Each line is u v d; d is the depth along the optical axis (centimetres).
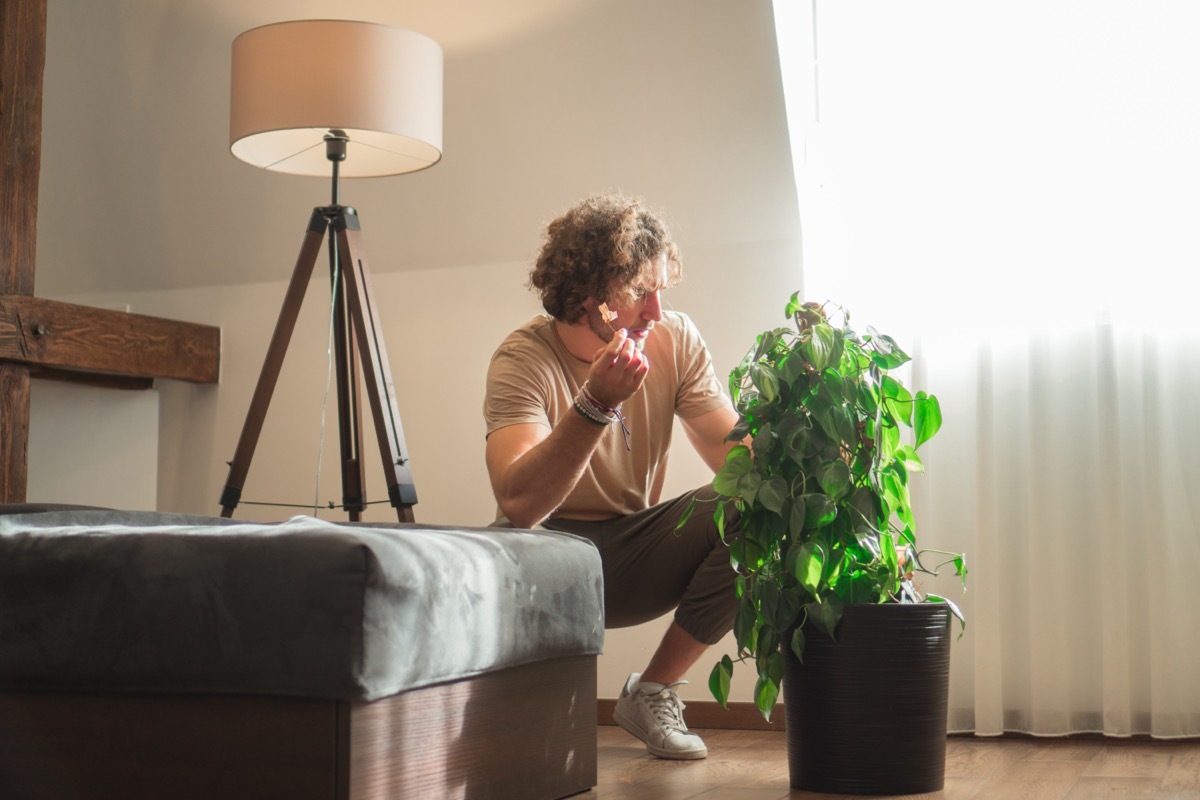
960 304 231
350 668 103
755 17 244
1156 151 220
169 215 318
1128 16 223
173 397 329
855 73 241
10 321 280
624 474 202
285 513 312
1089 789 157
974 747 208
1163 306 218
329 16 273
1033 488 222
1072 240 224
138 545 111
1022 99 229
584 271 183
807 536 154
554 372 191
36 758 114
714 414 204
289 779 105
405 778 112
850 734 152
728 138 258
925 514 228
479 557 126
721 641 249
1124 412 219
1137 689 216
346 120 233
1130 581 216
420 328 298
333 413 310
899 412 160
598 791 157
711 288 265
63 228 329
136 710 111
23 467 287
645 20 251
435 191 288
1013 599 224
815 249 241
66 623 111
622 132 266
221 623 107
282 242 313
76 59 300
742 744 216
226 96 294
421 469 296
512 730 135
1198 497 214
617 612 204
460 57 268
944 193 233
